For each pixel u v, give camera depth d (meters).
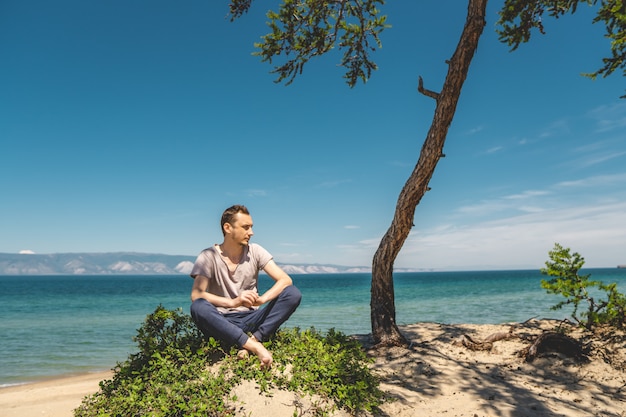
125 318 23.36
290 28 6.98
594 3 6.91
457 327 8.18
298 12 6.94
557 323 7.93
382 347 6.25
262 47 7.09
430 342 6.93
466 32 5.55
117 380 3.77
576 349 5.64
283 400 3.24
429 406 4.18
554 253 6.74
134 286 103.06
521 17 7.37
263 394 3.26
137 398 3.30
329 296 45.16
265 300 3.81
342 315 21.70
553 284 6.71
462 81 5.68
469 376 5.10
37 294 60.09
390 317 6.47
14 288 88.31
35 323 20.95
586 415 4.00
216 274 3.93
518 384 4.88
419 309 23.69
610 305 6.22
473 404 4.22
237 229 3.90
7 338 15.48
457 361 5.75
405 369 5.34
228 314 3.87
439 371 5.21
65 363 10.67
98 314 26.48
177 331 4.03
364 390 3.70
